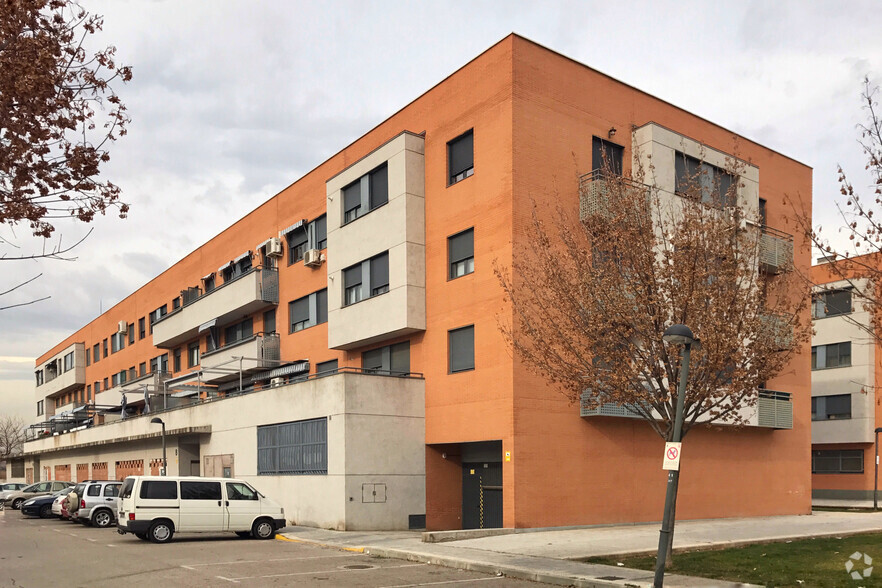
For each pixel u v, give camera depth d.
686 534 19.98
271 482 27.27
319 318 31.27
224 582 13.45
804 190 30.44
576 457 22.02
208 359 39.66
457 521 24.89
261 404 28.59
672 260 15.42
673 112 26.25
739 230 16.27
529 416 21.22
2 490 42.19
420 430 24.53
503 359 21.45
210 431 32.59
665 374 15.36
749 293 15.27
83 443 51.59
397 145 25.42
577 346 16.31
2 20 7.23
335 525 23.19
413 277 24.70
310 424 25.17
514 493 20.64
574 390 15.89
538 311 19.42
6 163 7.68
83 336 67.62
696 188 16.92
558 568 14.12
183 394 44.56
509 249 21.45
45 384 77.81
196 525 21.08
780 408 27.38
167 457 37.44
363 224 26.91
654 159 23.50
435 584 13.23
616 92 24.61
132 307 55.22
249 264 37.84
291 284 33.56
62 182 8.05
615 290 15.09
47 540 22.06
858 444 40.47
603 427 22.84
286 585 13.10
